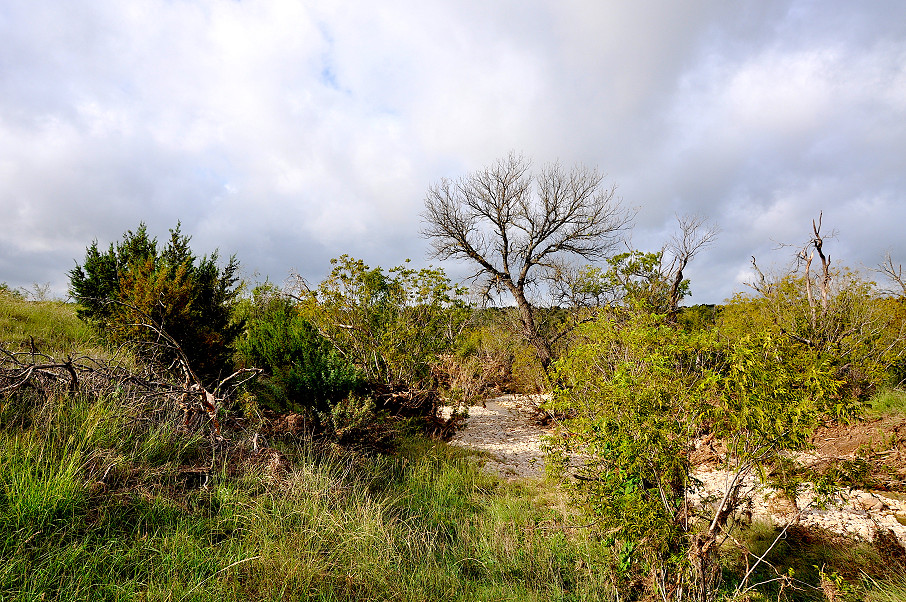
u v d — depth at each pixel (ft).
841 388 10.68
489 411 42.47
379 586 11.03
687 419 11.54
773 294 40.40
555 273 61.00
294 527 12.58
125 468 12.74
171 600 8.83
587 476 14.37
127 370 19.25
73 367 16.20
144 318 23.12
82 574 8.99
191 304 24.95
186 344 23.93
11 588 8.34
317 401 23.82
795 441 10.09
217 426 17.19
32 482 10.52
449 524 16.46
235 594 9.38
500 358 55.31
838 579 11.50
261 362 29.78
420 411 31.53
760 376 10.18
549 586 12.96
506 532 15.72
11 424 13.21
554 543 15.05
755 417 10.11
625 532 11.42
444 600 11.36
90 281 29.53
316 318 36.22
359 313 36.94
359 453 20.56
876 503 17.57
